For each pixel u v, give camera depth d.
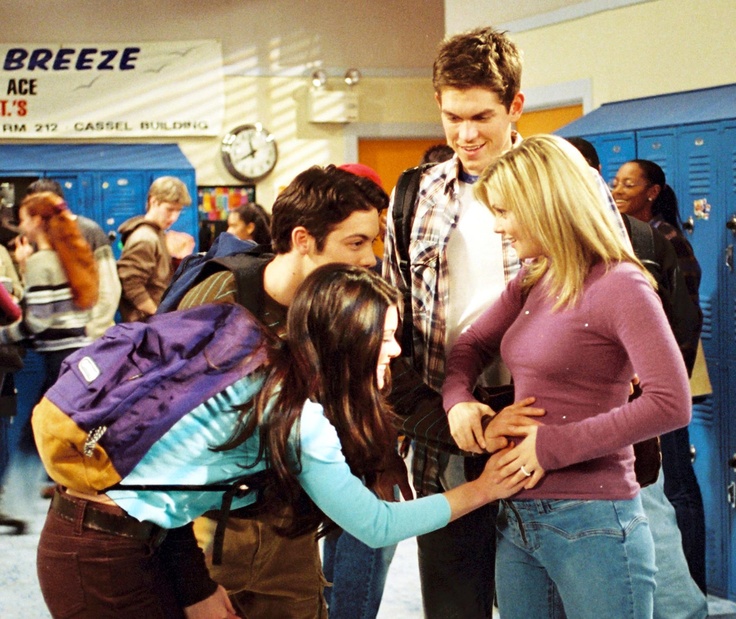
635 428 1.74
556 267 1.84
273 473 1.71
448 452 2.18
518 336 1.95
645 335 1.74
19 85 7.12
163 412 1.67
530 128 5.47
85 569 1.72
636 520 1.89
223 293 2.10
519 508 1.96
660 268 2.85
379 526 1.75
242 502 1.80
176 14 7.29
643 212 3.60
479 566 2.29
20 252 5.11
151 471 1.70
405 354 2.32
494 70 2.12
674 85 4.50
